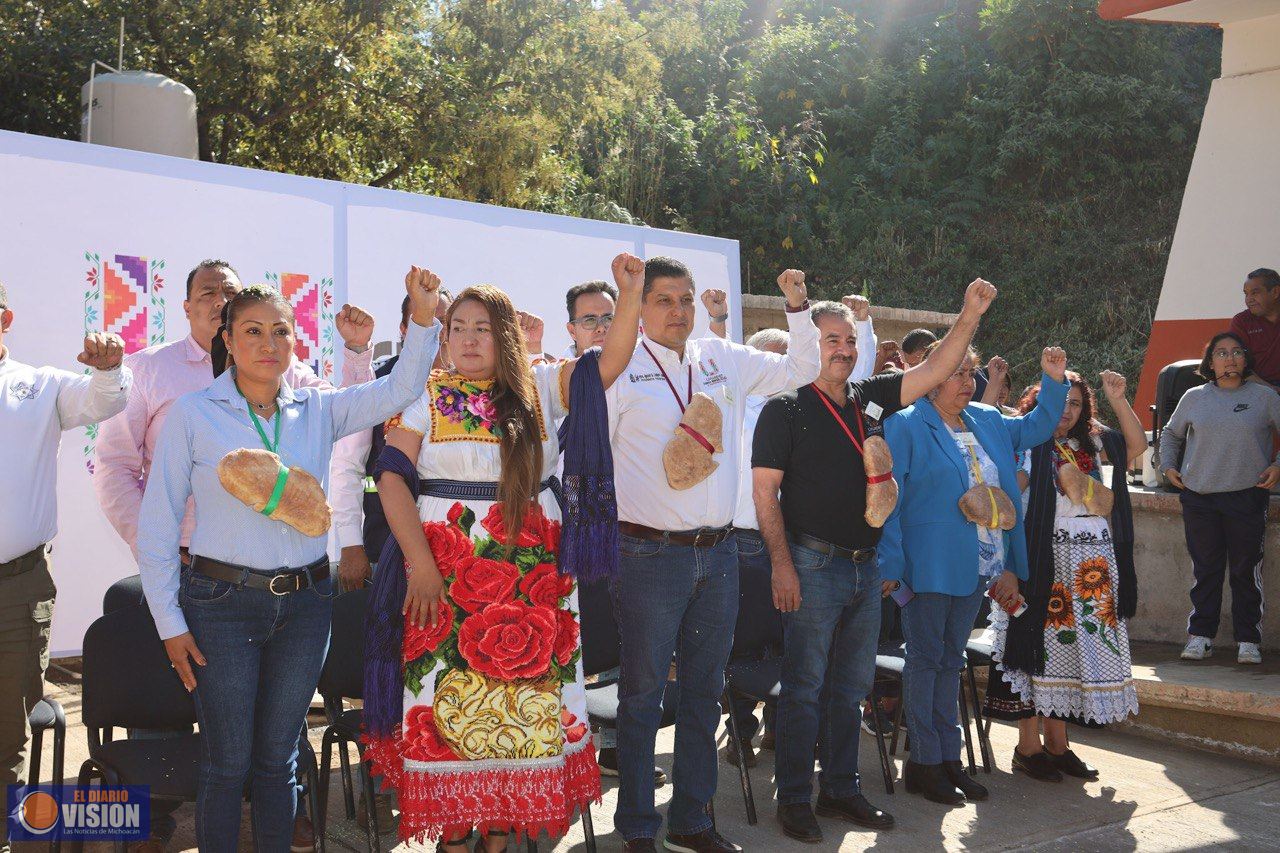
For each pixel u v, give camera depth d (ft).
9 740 10.71
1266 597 20.11
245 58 40.91
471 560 9.75
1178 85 67.41
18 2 38.34
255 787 9.49
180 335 17.75
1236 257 26.48
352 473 12.65
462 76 46.85
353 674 12.21
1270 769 16.10
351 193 19.66
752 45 73.82
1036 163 67.46
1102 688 14.71
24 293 16.22
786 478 12.61
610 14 49.62
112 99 25.23
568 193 55.83
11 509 10.50
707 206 63.93
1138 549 21.97
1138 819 13.67
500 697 9.66
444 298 13.25
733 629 11.73
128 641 10.80
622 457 11.32
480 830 10.08
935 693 14.34
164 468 9.11
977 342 62.59
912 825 13.14
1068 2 65.82
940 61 70.23
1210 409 19.01
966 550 13.83
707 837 11.62
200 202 17.89
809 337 12.46
